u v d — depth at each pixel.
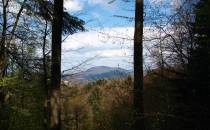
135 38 12.78
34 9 16.14
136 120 12.21
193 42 11.09
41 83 19.09
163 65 12.35
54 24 13.86
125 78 16.88
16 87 17.56
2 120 18.19
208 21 10.13
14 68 17.25
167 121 11.39
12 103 18.47
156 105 14.22
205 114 10.20
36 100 20.02
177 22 12.91
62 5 13.91
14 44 17.17
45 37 18.39
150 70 13.38
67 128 25.92
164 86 11.60
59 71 13.84
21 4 16.25
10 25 17.22
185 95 10.53
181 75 10.88
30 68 17.56
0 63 16.88
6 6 17.03
